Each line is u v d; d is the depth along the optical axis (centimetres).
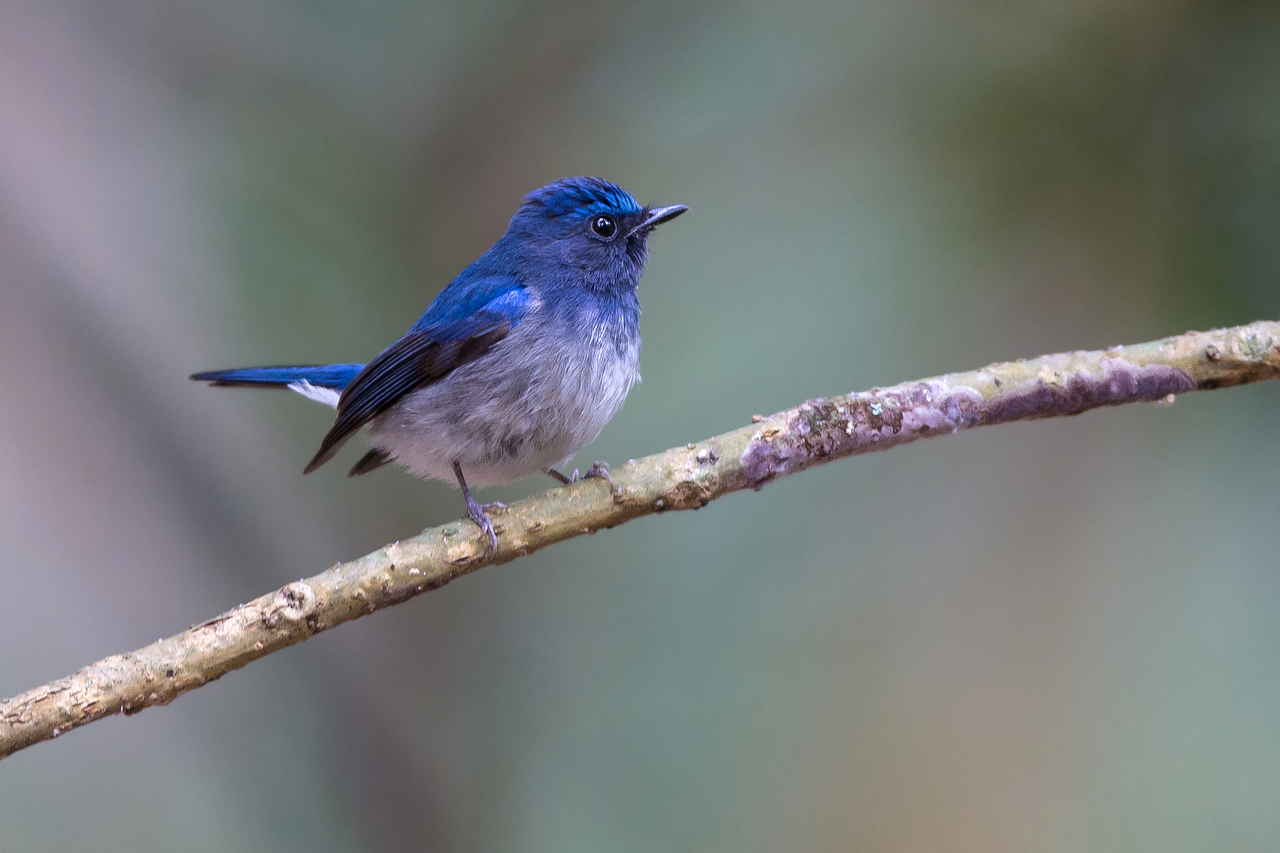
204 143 1248
